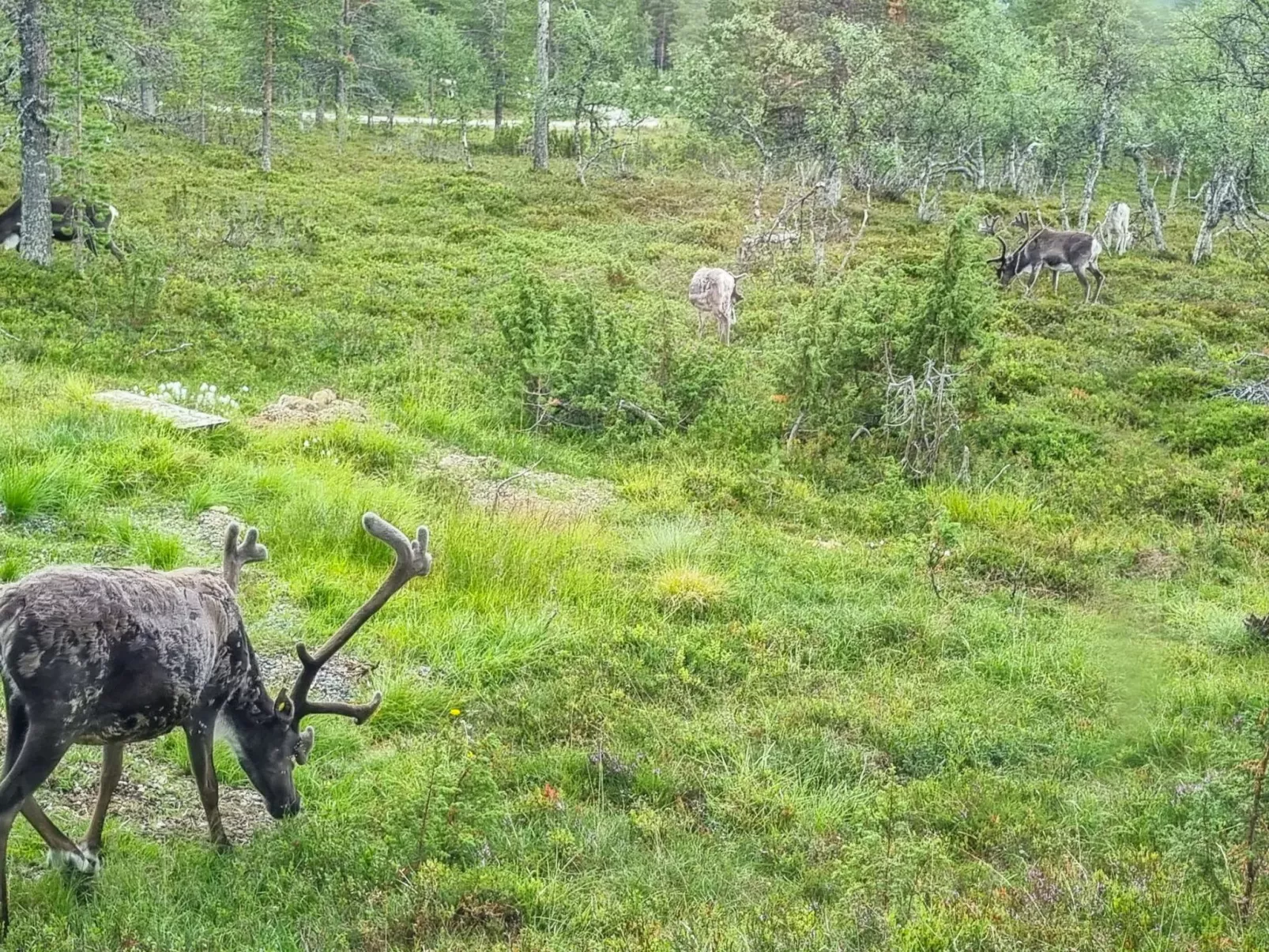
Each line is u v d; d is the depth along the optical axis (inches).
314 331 660.1
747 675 319.3
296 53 1467.8
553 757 262.4
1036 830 243.9
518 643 318.3
